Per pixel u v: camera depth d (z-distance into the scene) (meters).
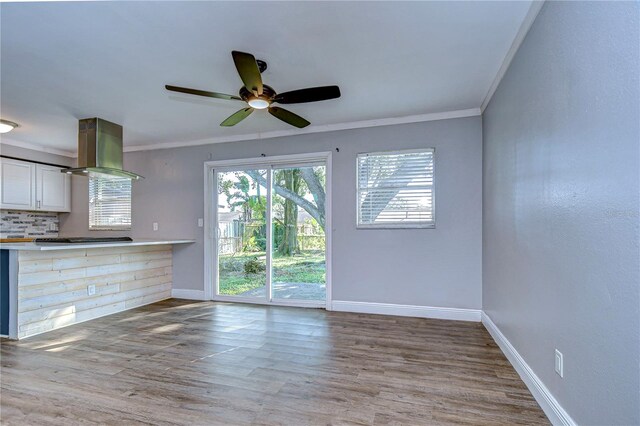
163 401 1.88
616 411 1.15
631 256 1.08
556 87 1.59
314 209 4.18
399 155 3.73
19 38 2.08
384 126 3.78
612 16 1.16
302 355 2.55
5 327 2.97
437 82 2.80
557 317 1.60
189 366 2.35
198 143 4.63
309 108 3.41
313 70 2.57
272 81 2.76
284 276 4.28
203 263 4.59
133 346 2.75
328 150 3.99
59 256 3.31
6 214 4.73
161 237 4.79
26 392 1.98
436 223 3.58
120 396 1.93
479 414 1.74
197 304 4.29
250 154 4.36
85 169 3.55
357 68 2.55
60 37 2.08
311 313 3.79
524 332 2.08
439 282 3.57
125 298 4.01
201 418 1.71
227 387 2.04
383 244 3.76
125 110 3.42
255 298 4.37
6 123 3.68
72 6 1.77
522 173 2.09
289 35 2.09
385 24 1.99
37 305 3.10
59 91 2.93
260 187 4.42
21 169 4.63
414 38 2.14
